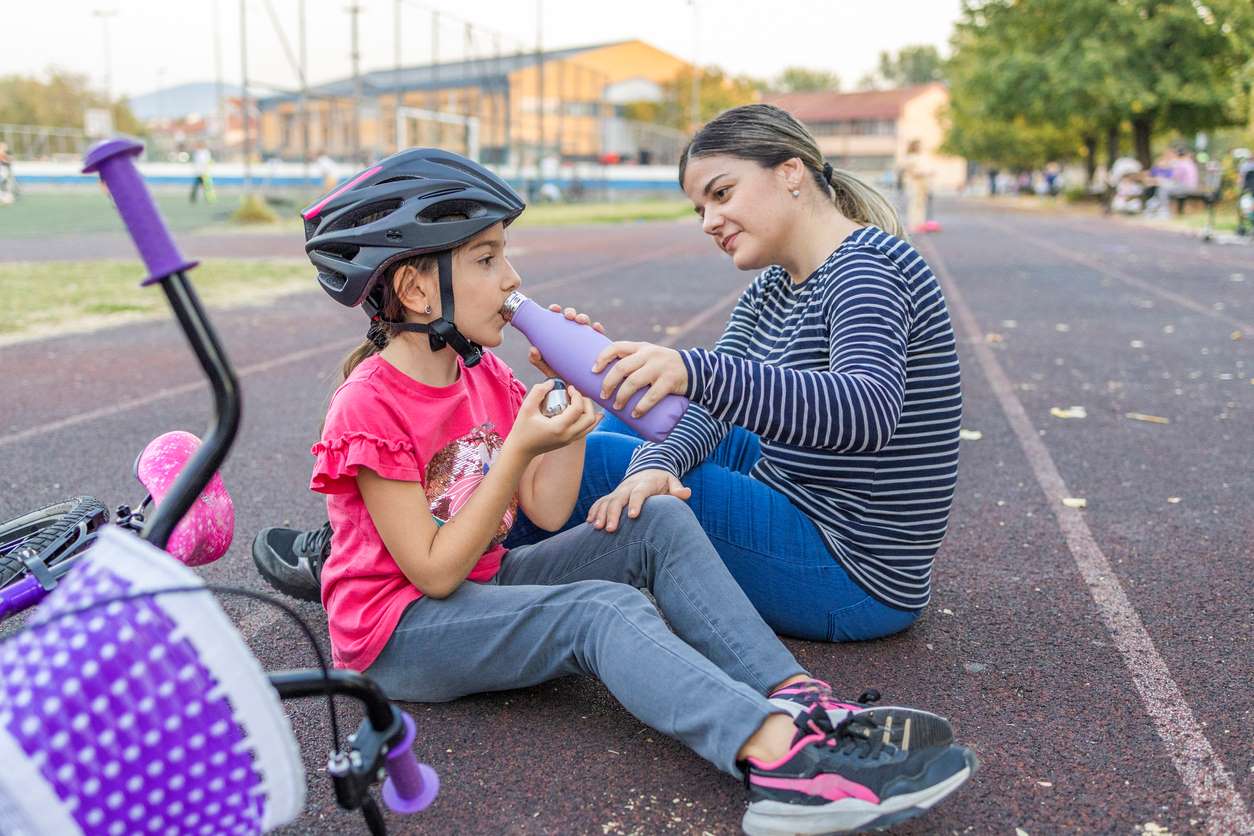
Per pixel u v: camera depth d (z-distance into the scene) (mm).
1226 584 2787
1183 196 24125
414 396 1841
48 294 9188
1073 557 3010
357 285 1748
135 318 7926
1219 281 11078
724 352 2359
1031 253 15352
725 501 2191
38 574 1850
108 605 1085
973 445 4383
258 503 3492
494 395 2076
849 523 2143
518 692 2152
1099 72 27578
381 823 1424
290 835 1681
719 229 2098
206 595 1131
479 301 1809
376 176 1750
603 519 1996
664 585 1918
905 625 2330
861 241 1999
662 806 1751
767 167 2043
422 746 1931
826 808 1547
